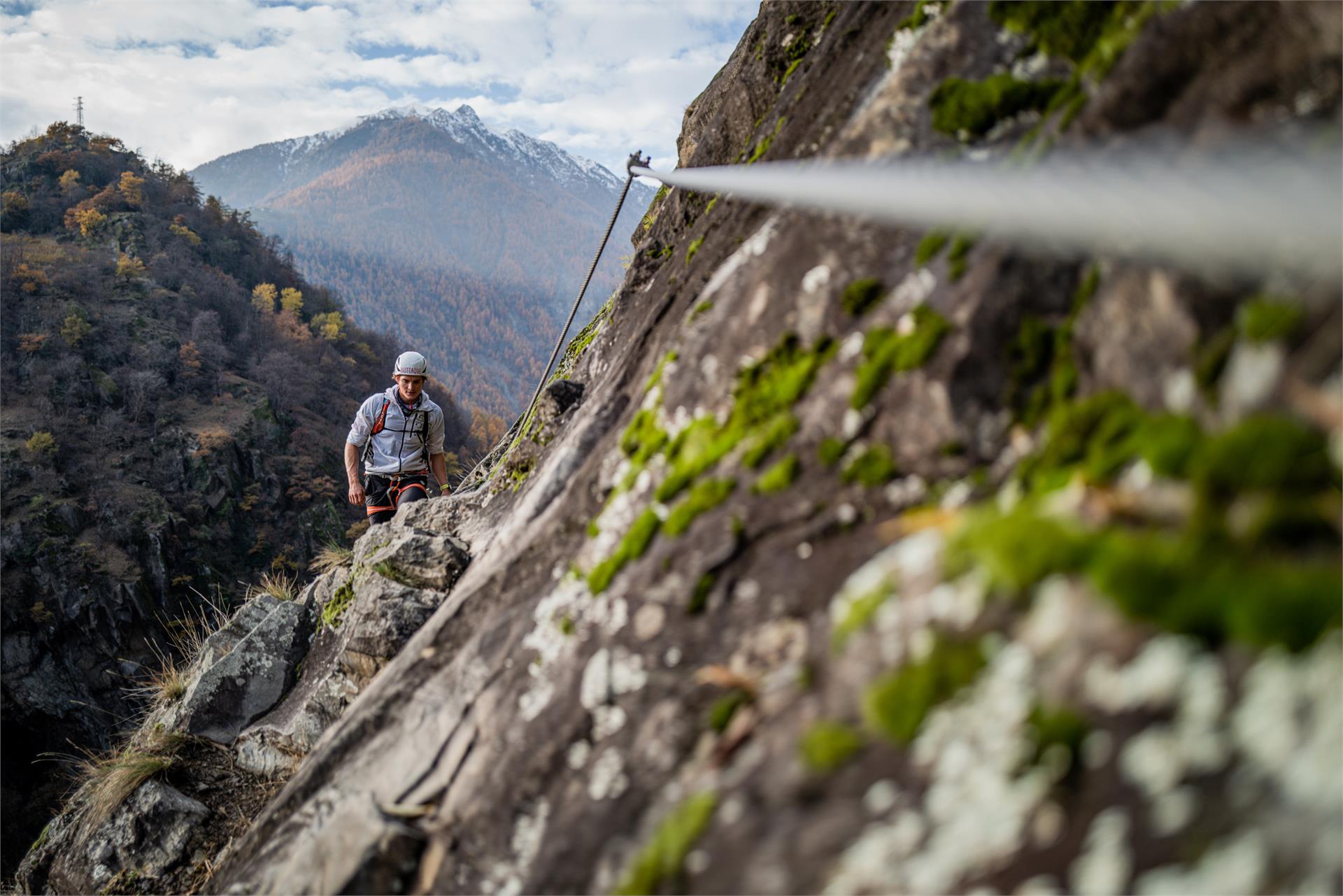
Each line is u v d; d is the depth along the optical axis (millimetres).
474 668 2523
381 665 3922
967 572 1375
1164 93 1624
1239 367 1279
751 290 2365
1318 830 879
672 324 3203
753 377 2205
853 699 1438
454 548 4109
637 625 2029
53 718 60438
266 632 4777
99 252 104250
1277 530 1071
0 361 80875
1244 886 905
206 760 4344
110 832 3926
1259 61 1490
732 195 3367
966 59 2172
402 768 2416
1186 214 1229
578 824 1855
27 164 115625
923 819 1226
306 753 4059
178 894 3715
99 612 65375
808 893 1307
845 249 2141
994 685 1237
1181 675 1049
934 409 1764
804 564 1801
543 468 3852
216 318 99750
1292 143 1361
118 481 75312
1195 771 996
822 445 1934
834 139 2648
